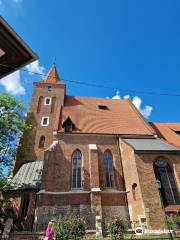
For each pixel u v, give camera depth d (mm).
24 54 6898
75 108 33250
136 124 31328
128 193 23359
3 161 24156
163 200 20672
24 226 20719
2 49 6629
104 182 24594
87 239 15383
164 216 18875
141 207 19828
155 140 27578
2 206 22094
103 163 26078
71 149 26062
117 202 23312
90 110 33250
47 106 33469
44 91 35219
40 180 23625
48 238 12047
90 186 23391
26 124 27156
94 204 21688
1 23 5980
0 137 24312
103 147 27219
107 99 38531
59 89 35594
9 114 25156
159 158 22984
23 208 22203
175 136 30453
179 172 22250
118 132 28828
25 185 23156
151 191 20344
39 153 28672
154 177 21250
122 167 26078
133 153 22719
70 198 22328
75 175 24484
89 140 27297
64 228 14148
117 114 33500
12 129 24906
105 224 21328
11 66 7234
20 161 27703
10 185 23109
